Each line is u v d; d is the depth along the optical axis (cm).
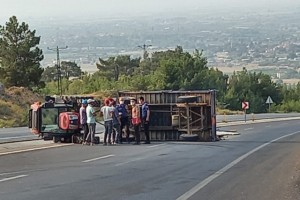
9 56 6075
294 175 1658
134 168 1814
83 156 2184
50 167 1841
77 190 1377
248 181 1531
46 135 2819
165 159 2086
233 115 7369
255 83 10225
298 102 10319
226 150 2489
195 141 3083
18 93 5788
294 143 2983
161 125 3152
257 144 2892
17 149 2459
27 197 1282
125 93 3216
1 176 1628
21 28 6153
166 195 1303
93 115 2705
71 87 8031
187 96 3133
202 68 8819
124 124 2867
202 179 1566
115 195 1305
